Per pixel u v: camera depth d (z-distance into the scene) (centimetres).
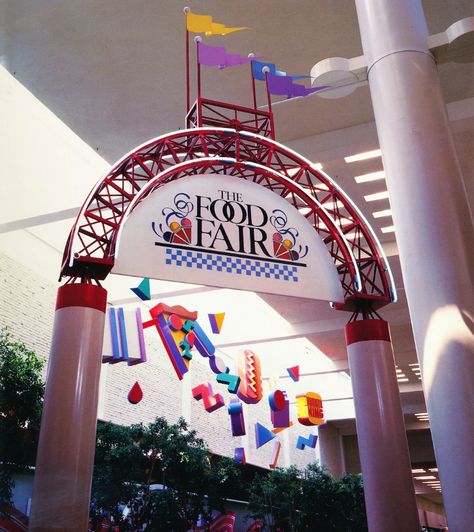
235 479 1638
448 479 695
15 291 1556
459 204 809
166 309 1741
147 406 2067
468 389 705
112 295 2102
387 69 906
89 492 746
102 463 1373
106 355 1603
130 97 1411
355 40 1268
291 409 3216
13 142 1573
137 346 1645
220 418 2577
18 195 1602
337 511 2052
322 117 1477
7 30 1231
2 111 1536
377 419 920
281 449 3045
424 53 914
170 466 1452
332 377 3538
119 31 1232
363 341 974
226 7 1182
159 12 1190
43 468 730
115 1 1160
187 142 1017
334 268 929
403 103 872
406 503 870
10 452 1089
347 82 993
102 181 902
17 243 1614
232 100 1429
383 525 863
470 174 1659
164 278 830
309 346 3070
